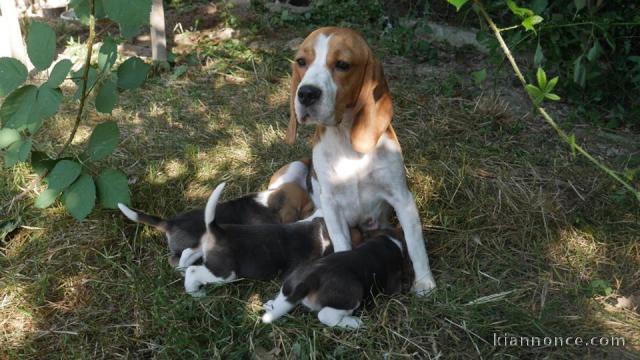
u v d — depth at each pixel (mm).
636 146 2268
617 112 2408
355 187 1780
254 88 2555
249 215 1898
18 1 3143
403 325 1637
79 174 1821
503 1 2217
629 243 1883
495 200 2029
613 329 1649
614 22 2234
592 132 2334
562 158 2201
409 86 2564
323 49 1657
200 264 1793
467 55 2801
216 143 2277
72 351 1605
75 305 1712
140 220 1794
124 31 1695
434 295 1708
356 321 1621
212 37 2959
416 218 1779
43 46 1736
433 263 1849
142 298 1705
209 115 2404
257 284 1754
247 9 3285
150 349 1607
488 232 1933
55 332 1646
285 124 2373
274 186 1987
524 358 1588
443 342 1613
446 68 2711
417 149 2234
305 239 1765
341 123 1729
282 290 1631
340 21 3117
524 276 1800
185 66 2646
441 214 1989
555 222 1959
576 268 1824
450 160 2182
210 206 1666
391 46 2838
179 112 2400
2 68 1739
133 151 2209
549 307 1693
